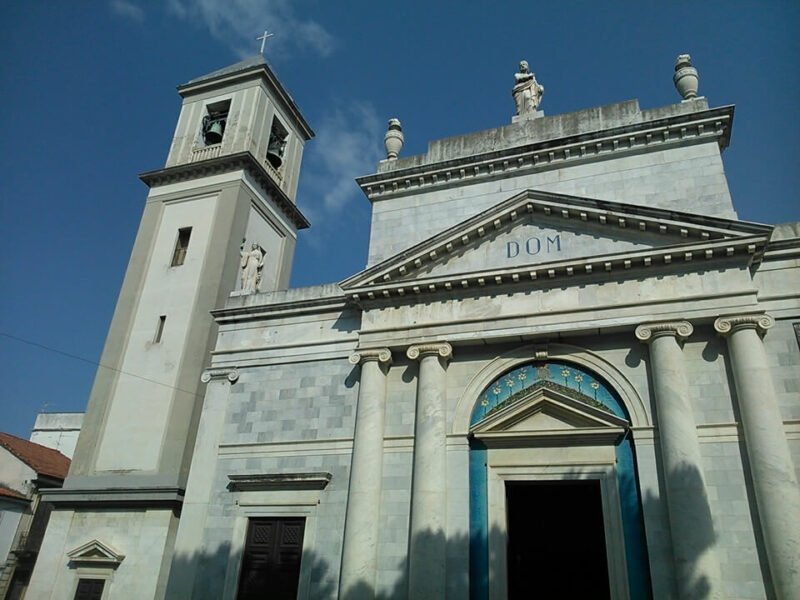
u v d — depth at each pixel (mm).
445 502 16719
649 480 15250
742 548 14055
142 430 23859
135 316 26453
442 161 22094
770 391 14820
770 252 16391
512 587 19375
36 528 32969
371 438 17906
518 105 23281
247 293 22891
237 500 19156
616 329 16750
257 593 17891
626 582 14633
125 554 21625
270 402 20422
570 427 16672
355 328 20344
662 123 19516
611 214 17469
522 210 18734
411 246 20938
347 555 16656
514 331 17516
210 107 31875
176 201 28953
